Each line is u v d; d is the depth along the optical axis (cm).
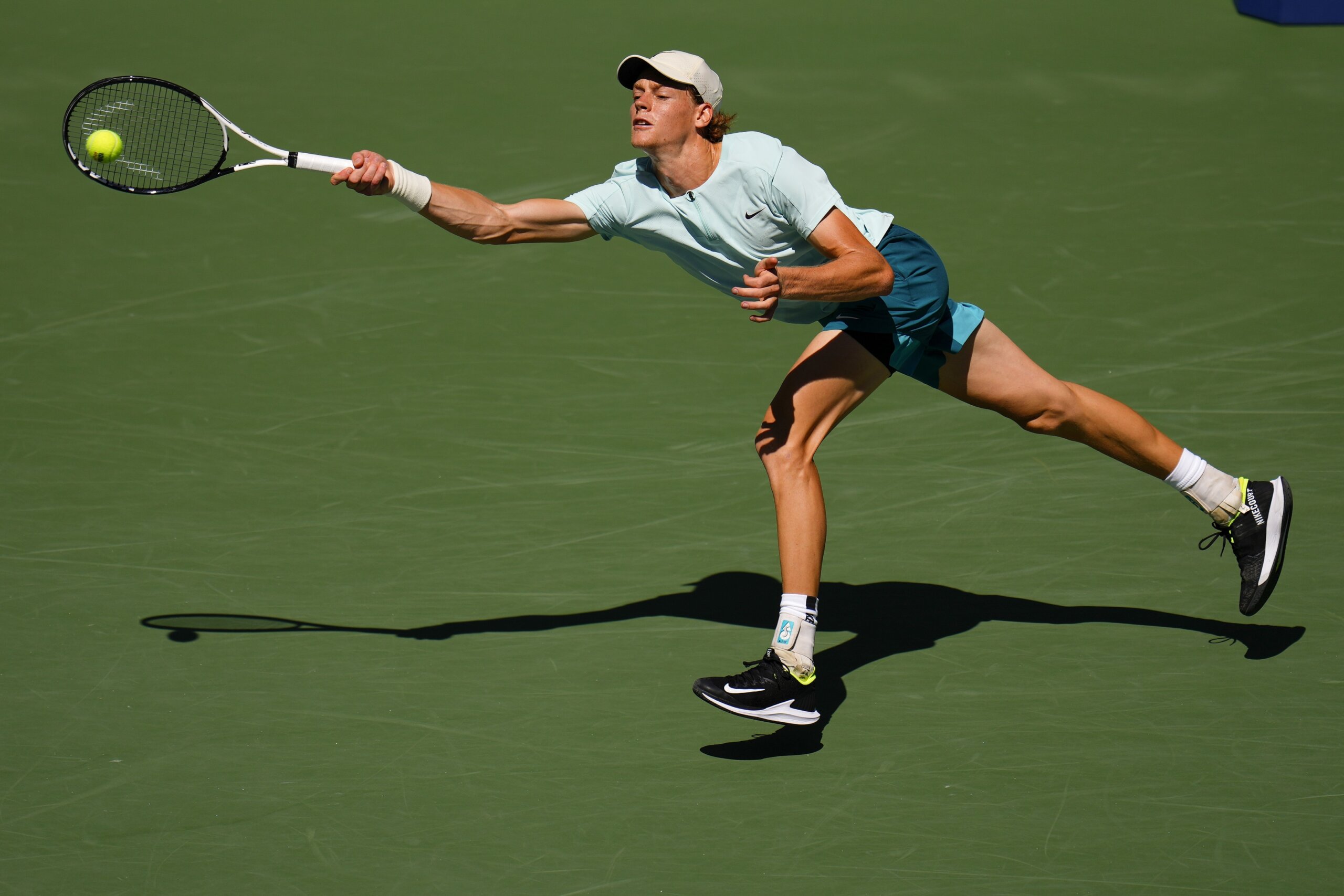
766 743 1531
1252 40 4347
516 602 1850
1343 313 2892
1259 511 1698
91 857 1311
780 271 1386
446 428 2412
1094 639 1753
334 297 2969
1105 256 3166
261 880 1280
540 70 4041
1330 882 1276
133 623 1775
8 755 1485
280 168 3522
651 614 1822
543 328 2856
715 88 1505
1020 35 4309
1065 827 1369
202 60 3978
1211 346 2750
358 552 1981
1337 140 3803
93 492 2150
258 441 2350
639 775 1468
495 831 1365
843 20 4344
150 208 3341
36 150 3553
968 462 2286
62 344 2719
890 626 1792
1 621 1772
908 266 1552
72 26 4128
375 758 1493
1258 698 1609
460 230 1603
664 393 2575
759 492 2184
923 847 1338
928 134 3769
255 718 1567
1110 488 2184
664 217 1575
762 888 1274
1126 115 3919
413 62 4053
